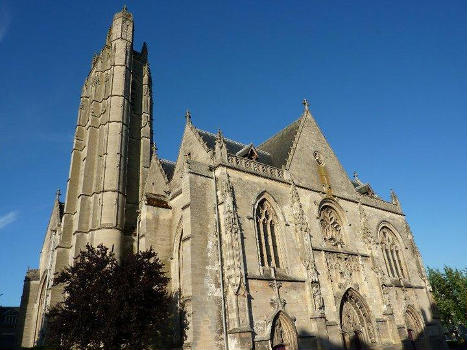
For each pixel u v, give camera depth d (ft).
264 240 128.98
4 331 288.30
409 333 161.27
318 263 138.21
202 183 125.08
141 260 111.14
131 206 196.85
